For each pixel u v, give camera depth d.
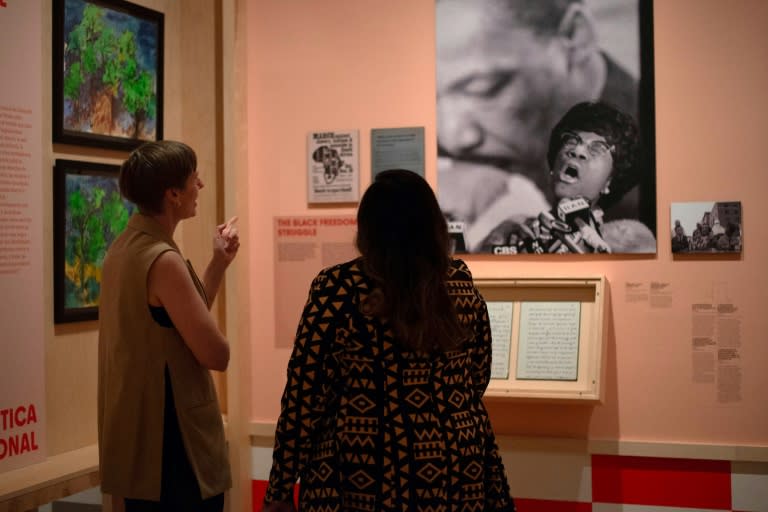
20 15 2.59
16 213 2.57
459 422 1.78
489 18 3.24
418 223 1.80
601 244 3.12
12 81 2.56
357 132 3.41
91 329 2.89
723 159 3.05
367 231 1.82
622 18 3.12
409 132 3.34
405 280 1.76
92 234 2.86
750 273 3.04
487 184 3.24
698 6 3.07
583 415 3.18
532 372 3.08
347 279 1.82
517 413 3.25
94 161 2.91
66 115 2.76
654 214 3.09
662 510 3.11
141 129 3.12
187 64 3.41
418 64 3.35
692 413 3.08
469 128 3.26
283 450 1.80
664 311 3.10
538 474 3.21
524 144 3.20
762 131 3.02
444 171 3.28
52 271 2.72
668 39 3.10
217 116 3.39
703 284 3.07
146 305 2.12
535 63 3.19
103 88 2.93
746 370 3.04
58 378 2.75
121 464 2.13
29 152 2.62
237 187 3.45
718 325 3.06
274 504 1.78
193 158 2.27
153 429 2.12
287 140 3.50
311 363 1.79
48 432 2.71
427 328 1.73
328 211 3.46
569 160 3.15
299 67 3.48
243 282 3.49
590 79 3.14
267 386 3.53
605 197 3.13
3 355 2.51
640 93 3.10
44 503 2.55
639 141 3.10
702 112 3.07
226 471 2.27
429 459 1.71
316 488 1.75
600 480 3.16
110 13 2.96
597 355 2.99
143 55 3.13
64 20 2.76
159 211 2.21
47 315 2.71
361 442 1.73
